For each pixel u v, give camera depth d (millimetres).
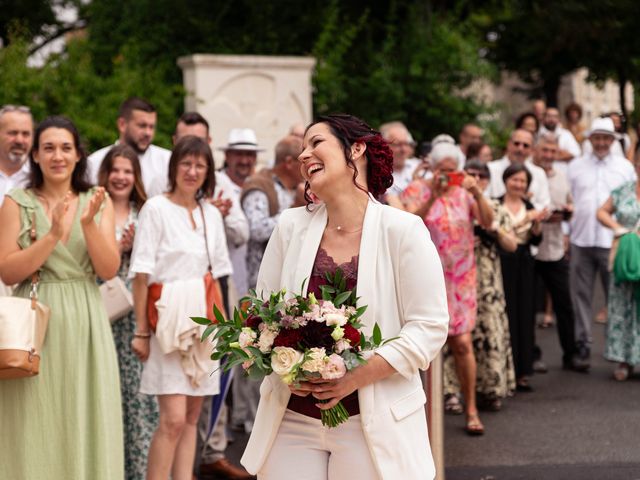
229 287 7902
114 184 7316
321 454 4348
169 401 6520
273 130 14953
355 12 18891
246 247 8508
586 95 32812
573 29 19516
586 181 12383
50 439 5836
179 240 6598
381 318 4273
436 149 8727
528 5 20094
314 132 4355
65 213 5871
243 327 4230
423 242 4305
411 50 17688
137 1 17469
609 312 10812
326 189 4332
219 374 6680
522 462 7957
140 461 6934
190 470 6777
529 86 22406
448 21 18297
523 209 10312
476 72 17625
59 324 5891
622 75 20594
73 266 5973
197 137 6746
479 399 9773
